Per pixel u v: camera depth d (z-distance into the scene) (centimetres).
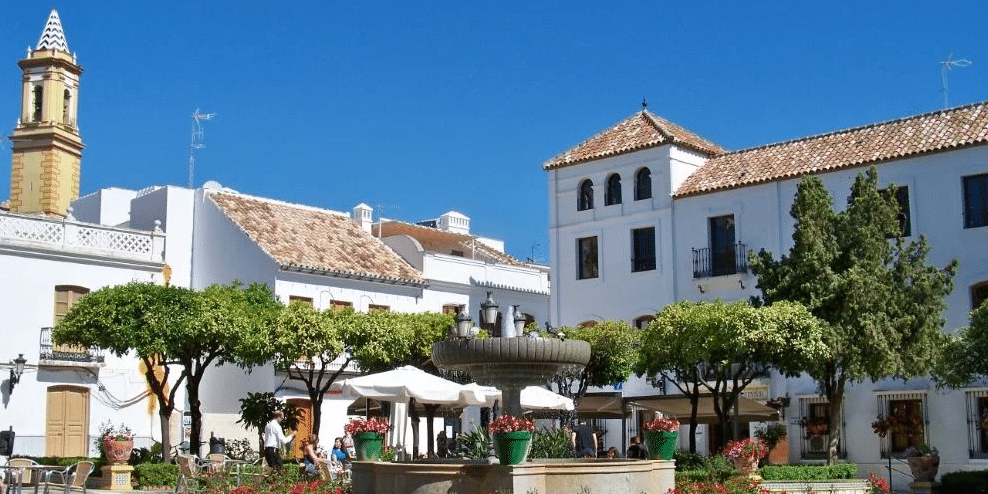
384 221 4562
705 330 2606
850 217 2703
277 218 3806
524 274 4372
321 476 1991
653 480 1572
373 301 3728
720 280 3328
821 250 2658
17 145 4803
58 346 2962
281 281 3434
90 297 2609
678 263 3484
